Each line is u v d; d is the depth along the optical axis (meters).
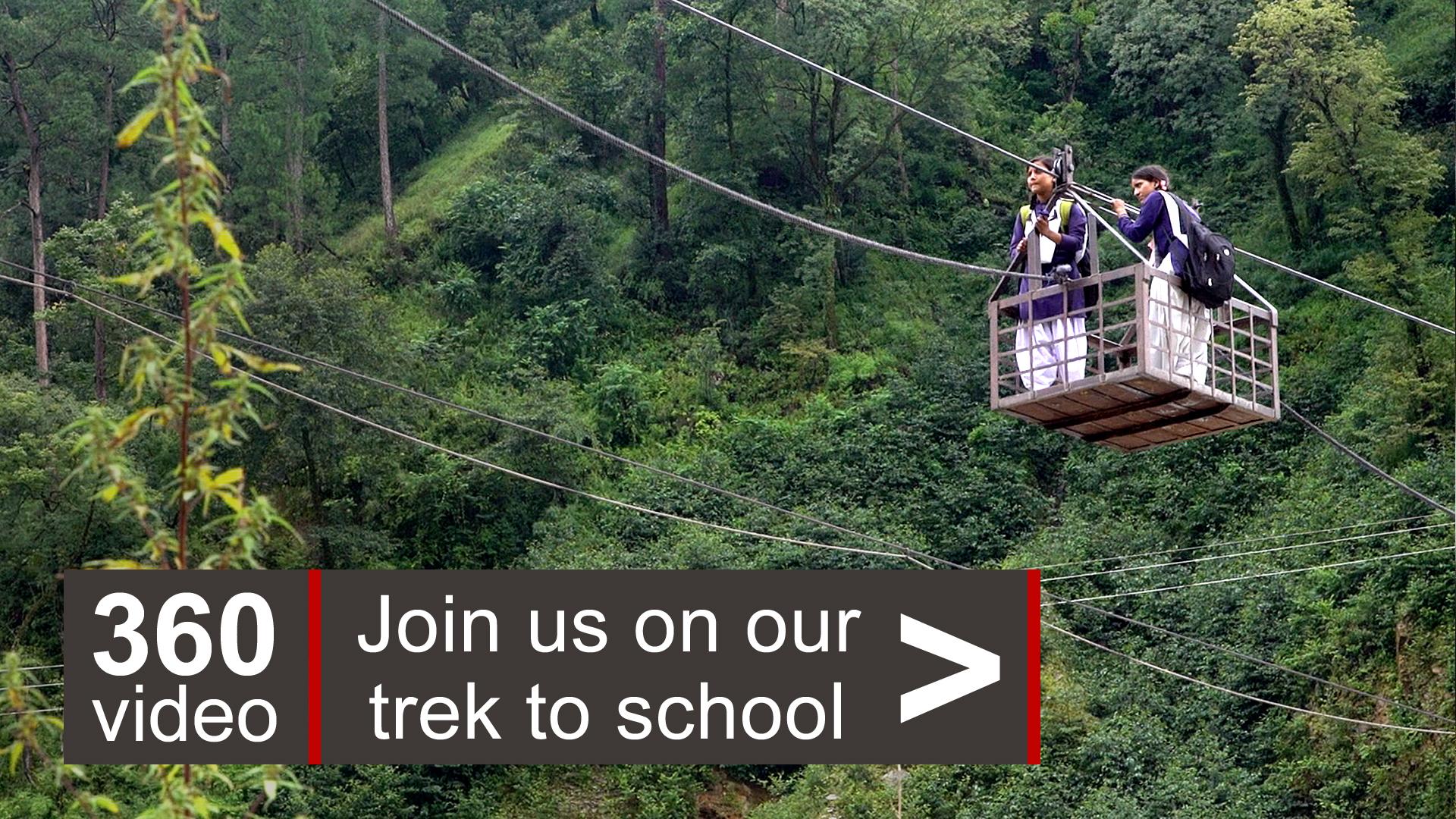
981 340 56.97
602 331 59.50
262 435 44.78
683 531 47.97
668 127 66.81
